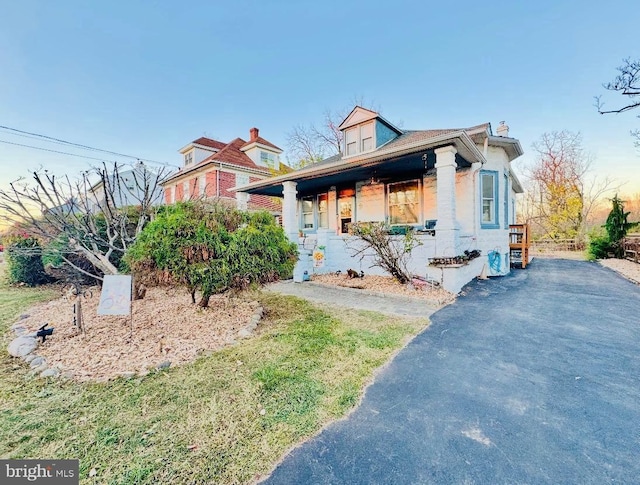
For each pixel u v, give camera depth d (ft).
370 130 35.14
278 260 15.65
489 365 10.34
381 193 35.78
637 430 6.95
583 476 5.68
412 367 10.27
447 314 16.44
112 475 5.70
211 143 65.57
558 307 17.42
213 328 14.16
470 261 25.76
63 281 26.96
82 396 8.41
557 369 9.94
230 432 6.95
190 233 13.51
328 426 7.24
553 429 7.04
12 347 11.68
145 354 11.14
